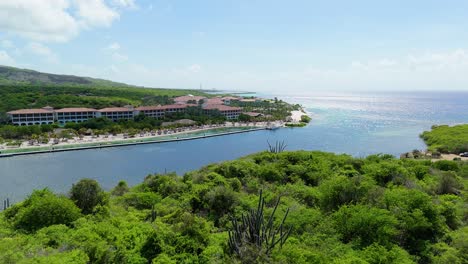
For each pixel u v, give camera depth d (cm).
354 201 2925
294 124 16462
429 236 2352
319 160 5066
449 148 8981
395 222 2314
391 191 3003
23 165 8444
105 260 1961
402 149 10262
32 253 1991
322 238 2325
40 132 12062
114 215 3097
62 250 2103
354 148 10581
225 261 1898
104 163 8825
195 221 2405
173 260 1997
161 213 3197
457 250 2127
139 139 12475
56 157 9475
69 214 2756
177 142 12331
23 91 19912
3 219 2889
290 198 3356
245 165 4916
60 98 17975
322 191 3266
